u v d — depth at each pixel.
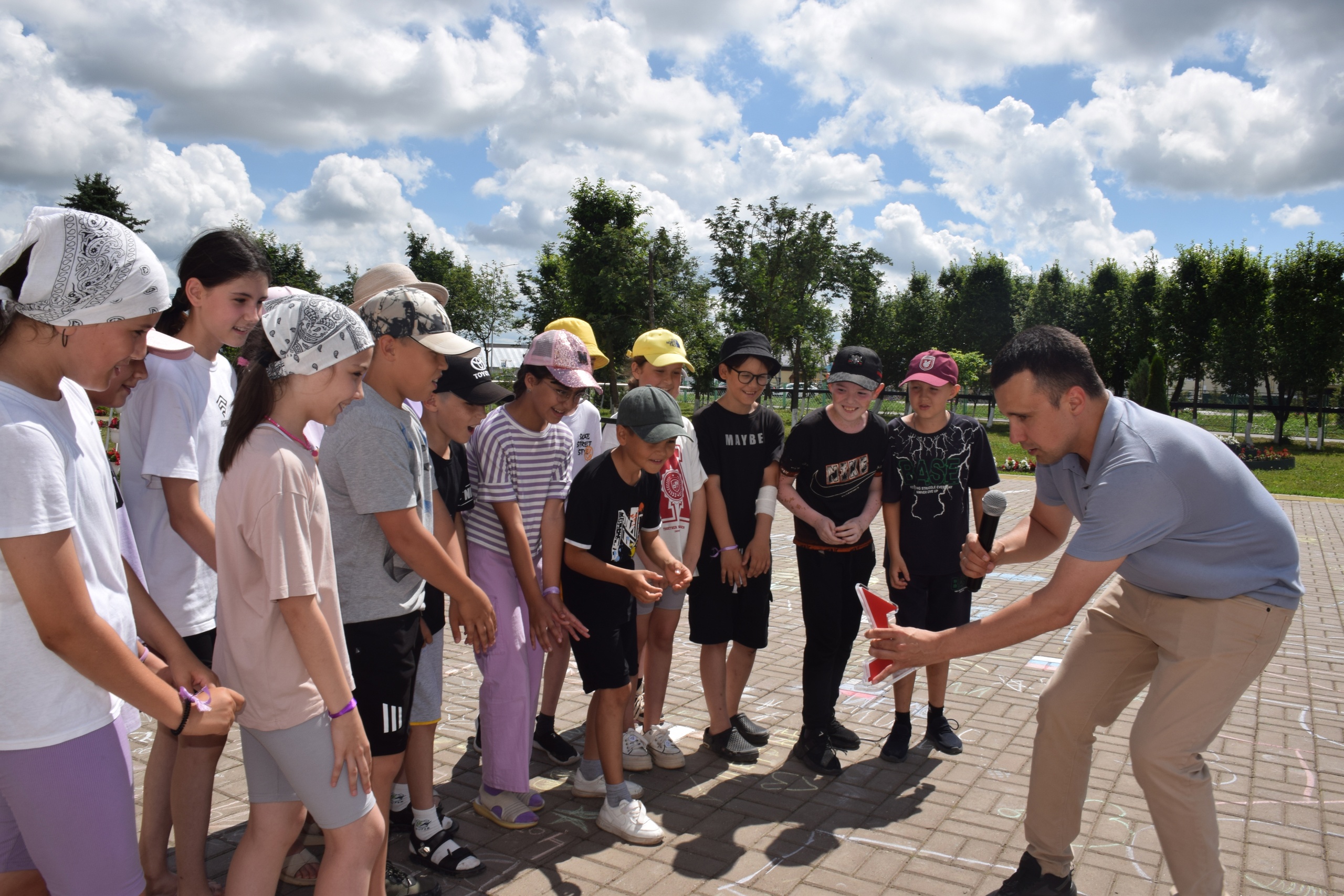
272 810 2.06
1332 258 27.69
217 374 2.74
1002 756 3.83
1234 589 2.36
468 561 3.15
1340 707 4.44
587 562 3.01
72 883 1.77
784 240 38.78
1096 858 2.93
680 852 2.95
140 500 2.57
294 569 1.90
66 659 1.64
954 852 2.97
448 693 4.59
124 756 1.85
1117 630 2.62
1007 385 2.50
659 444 2.97
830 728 3.94
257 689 1.94
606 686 3.02
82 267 1.64
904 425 3.89
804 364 47.06
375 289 3.56
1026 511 12.50
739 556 3.73
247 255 2.61
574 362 3.10
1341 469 21.34
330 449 2.37
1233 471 2.38
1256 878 2.81
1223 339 29.78
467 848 2.82
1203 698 2.39
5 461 1.56
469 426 2.91
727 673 3.98
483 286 44.34
